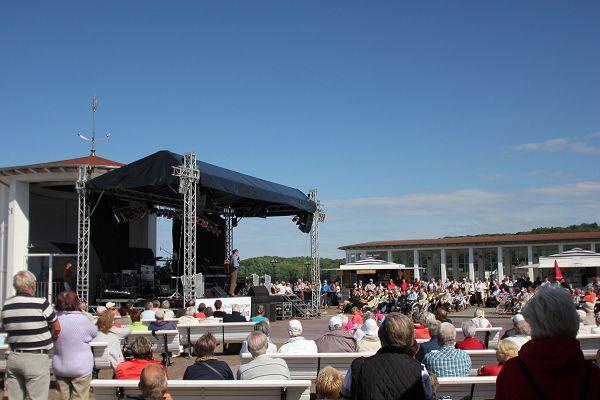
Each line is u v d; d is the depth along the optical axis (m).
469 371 5.94
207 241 27.28
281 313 22.83
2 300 23.56
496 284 31.34
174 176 17.39
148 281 22.78
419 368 3.63
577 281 38.06
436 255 56.22
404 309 27.08
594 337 8.81
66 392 6.38
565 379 2.38
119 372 5.94
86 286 19.23
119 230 23.50
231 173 20.72
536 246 47.75
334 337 7.82
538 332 2.49
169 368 10.55
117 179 18.25
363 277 40.09
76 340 6.38
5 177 23.70
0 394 7.98
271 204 25.72
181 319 12.30
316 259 25.16
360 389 3.61
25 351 5.81
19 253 23.59
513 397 2.44
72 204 30.64
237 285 24.69
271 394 5.27
